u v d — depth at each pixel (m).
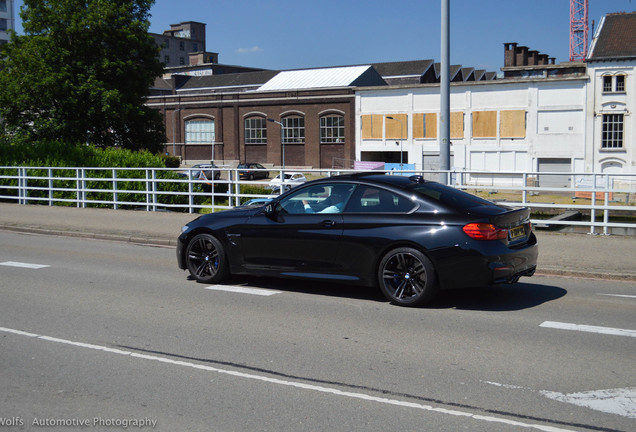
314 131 64.38
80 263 11.64
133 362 5.87
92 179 20.42
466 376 5.38
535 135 52.97
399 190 8.02
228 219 9.19
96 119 41.28
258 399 4.93
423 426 4.38
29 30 40.25
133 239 14.52
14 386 5.26
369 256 7.99
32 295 8.84
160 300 8.47
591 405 4.73
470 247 7.43
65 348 6.32
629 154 50.12
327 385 5.21
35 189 23.06
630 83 49.56
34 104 40.50
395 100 59.44
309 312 7.73
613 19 52.78
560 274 10.01
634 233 20.55
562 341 6.39
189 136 72.44
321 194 8.52
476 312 7.66
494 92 54.31
